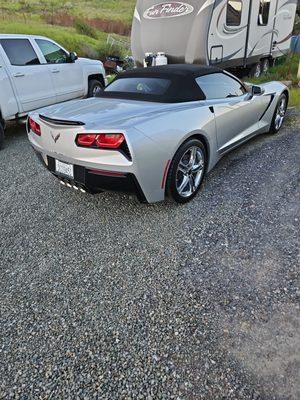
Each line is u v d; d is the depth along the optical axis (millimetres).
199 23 7512
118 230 3150
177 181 3342
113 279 2543
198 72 3855
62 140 3047
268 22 10227
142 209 3469
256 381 1762
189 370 1845
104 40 22516
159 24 8062
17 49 6094
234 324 2098
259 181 3869
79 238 3078
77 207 3615
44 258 2840
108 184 3008
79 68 7449
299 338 1981
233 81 4363
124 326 2137
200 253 2756
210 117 3637
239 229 3025
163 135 3045
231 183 3873
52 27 22953
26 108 6207
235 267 2574
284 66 11672
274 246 2779
